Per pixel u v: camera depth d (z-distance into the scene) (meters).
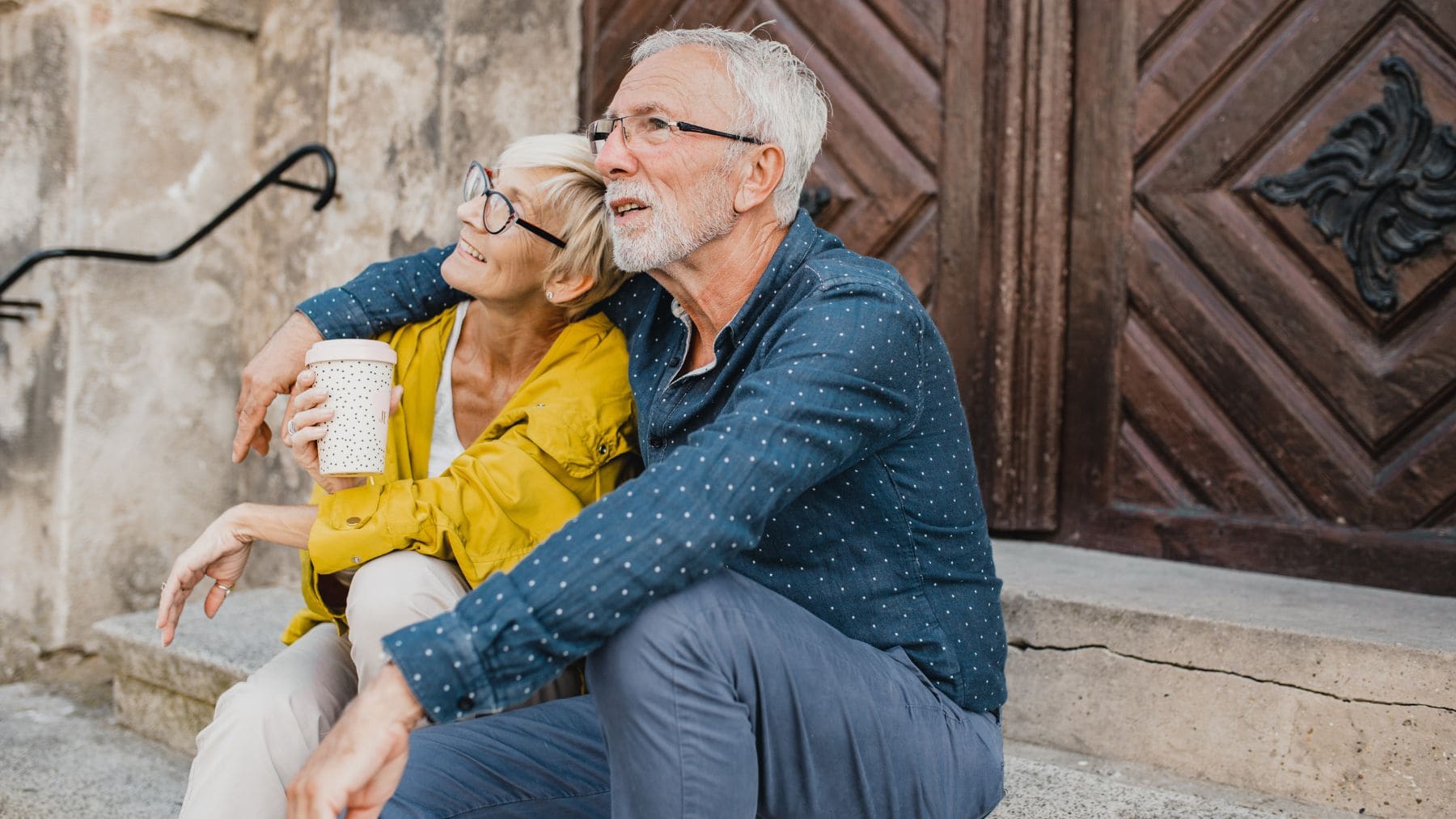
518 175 1.68
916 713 1.40
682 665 1.25
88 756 2.54
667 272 1.55
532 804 1.50
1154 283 2.55
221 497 3.36
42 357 3.10
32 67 3.12
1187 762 1.91
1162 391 2.54
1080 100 2.62
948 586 1.50
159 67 3.19
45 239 3.09
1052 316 2.65
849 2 2.86
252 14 3.33
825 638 1.36
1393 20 2.29
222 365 3.36
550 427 1.64
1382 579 2.29
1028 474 2.67
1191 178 2.50
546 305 1.77
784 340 1.37
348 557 1.57
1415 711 1.72
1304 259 2.39
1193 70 2.49
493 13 3.11
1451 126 2.22
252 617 2.86
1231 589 2.21
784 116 1.50
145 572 3.22
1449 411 2.26
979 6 2.69
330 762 1.17
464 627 1.20
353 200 3.20
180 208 3.26
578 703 1.58
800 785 1.35
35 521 3.12
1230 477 2.47
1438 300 2.26
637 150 1.52
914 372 1.40
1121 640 1.98
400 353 1.84
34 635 3.13
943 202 2.75
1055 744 2.04
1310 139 2.37
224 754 1.52
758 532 1.27
